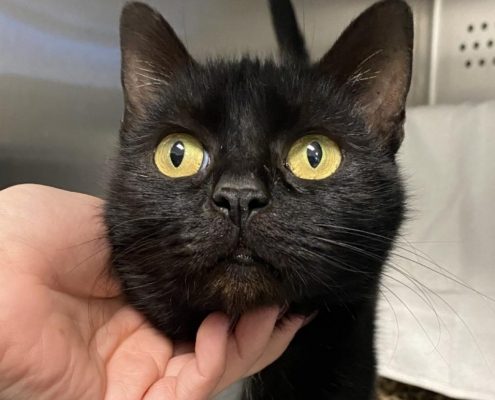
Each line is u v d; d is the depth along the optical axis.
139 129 0.16
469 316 0.25
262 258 0.13
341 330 0.17
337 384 0.17
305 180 0.14
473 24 0.30
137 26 0.17
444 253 0.27
